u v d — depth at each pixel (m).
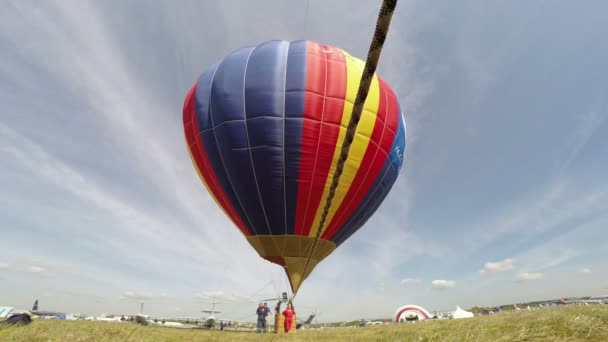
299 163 23.50
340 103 24.11
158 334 10.45
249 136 23.75
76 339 7.39
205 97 25.98
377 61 2.23
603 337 5.79
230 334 13.95
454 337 6.48
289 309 23.36
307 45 25.88
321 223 4.91
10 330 7.91
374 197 26.67
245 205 24.73
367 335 10.94
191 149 27.59
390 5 1.92
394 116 26.80
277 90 23.94
